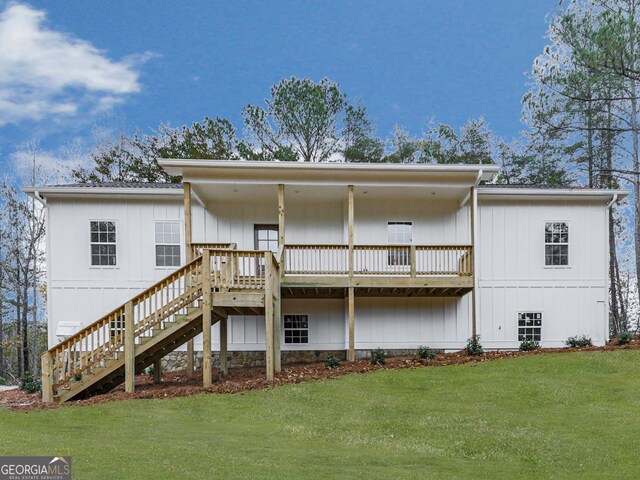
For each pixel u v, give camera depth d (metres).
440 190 15.88
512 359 14.52
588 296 17.16
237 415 10.26
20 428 9.08
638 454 7.63
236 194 16.23
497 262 17.11
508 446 8.13
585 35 18.52
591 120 24.62
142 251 16.64
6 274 29.61
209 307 12.32
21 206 29.06
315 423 9.66
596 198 17.25
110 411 10.43
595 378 12.30
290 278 14.77
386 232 17.11
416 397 11.41
